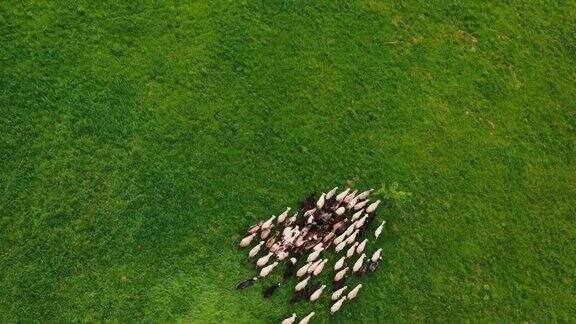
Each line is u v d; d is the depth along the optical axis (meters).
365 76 23.56
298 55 23.23
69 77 20.75
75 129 20.17
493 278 21.80
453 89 24.39
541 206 23.38
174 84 21.55
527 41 26.30
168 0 22.72
